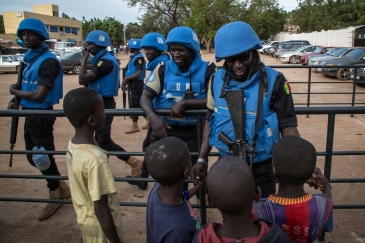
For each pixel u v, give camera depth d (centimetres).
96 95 198
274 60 2797
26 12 6166
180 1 4362
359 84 1227
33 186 431
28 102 336
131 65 629
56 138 648
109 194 198
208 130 231
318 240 293
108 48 500
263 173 211
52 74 332
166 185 174
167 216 170
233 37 191
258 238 137
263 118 199
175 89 278
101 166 187
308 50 2414
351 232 307
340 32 3134
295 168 161
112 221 190
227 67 209
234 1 4416
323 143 568
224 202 138
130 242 304
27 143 358
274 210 170
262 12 4938
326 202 170
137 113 269
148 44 457
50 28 6581
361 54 1434
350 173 441
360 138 591
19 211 367
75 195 196
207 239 142
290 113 202
